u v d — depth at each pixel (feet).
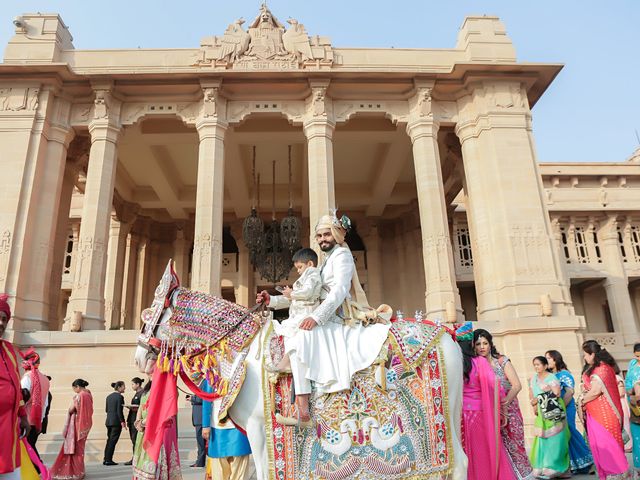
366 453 12.43
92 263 50.01
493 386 16.72
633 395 21.42
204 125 55.21
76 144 61.00
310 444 12.42
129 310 75.97
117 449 40.83
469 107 58.85
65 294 79.30
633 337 78.02
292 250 57.31
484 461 16.12
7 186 50.75
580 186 89.04
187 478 28.27
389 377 13.07
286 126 62.95
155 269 81.56
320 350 12.82
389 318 14.67
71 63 57.31
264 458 12.57
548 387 25.94
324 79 56.65
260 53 58.44
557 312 49.80
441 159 71.41
